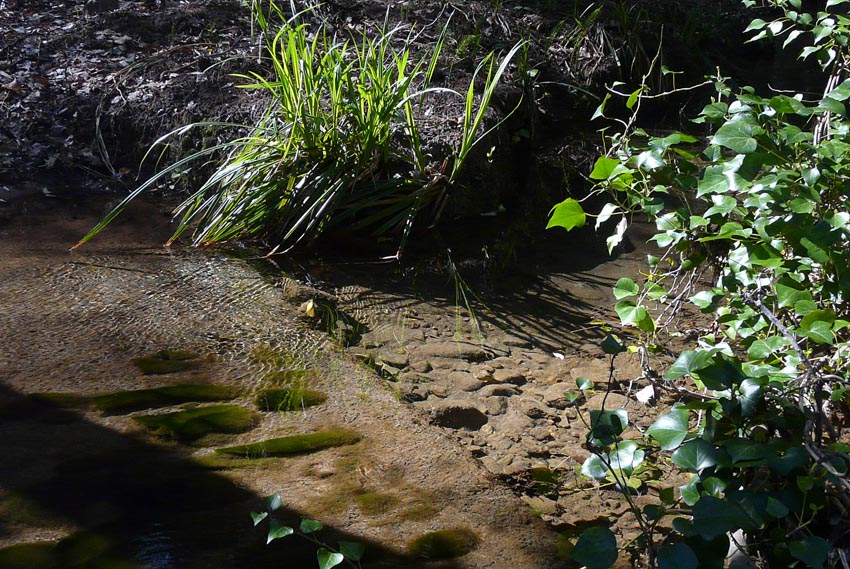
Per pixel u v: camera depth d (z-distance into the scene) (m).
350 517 2.73
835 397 2.32
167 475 2.88
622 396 3.71
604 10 9.00
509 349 4.06
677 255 4.79
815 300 2.92
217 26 7.07
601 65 7.91
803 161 2.94
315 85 5.16
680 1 10.07
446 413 3.51
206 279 4.42
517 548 2.67
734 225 2.72
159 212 5.26
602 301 4.55
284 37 6.72
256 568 2.48
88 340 3.71
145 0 7.50
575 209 2.94
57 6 7.28
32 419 3.13
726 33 9.53
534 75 7.20
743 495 2.11
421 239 5.19
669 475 3.23
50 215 5.04
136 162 5.77
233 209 4.88
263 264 4.69
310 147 5.00
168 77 6.23
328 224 4.94
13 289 4.12
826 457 2.10
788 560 2.17
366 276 4.69
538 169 6.34
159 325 3.89
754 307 2.77
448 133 5.73
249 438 3.12
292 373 3.57
